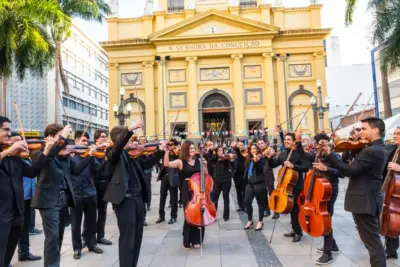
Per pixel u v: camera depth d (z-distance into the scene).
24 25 16.84
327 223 4.81
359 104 38.91
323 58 31.20
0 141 3.83
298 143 6.39
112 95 32.00
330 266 4.77
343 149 4.35
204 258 5.30
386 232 4.38
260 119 31.19
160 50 31.50
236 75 31.12
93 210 5.74
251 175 7.32
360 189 4.13
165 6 34.41
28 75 30.30
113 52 32.38
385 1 15.43
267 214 8.60
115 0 33.47
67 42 37.91
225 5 33.44
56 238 4.52
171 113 31.70
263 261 5.10
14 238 4.28
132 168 4.62
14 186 4.00
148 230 7.30
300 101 31.25
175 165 5.86
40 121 31.22
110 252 5.75
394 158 4.94
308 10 32.88
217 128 33.31
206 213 5.55
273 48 31.73
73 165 5.30
